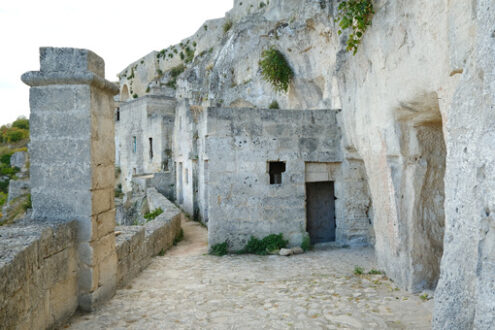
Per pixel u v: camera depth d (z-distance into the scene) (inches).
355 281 218.7
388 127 200.5
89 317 159.3
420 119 190.2
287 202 320.2
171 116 1038.4
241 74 684.7
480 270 91.8
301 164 323.9
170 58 1492.4
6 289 109.2
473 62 114.9
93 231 165.3
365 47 215.3
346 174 331.9
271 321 157.6
